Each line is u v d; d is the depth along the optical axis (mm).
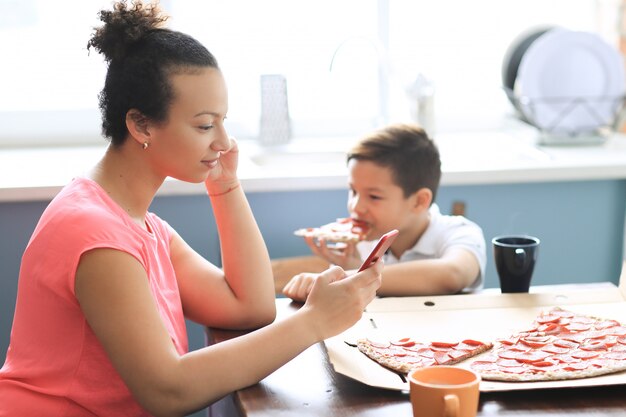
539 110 2742
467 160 2674
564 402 1077
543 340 1256
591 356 1179
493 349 1229
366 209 1937
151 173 1283
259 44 2900
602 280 2588
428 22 2980
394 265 1661
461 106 3080
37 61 2816
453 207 2285
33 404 1222
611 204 2537
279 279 1990
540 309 1431
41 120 2861
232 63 2900
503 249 1511
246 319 1449
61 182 2242
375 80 2979
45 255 1185
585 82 2756
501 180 2398
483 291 1671
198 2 2838
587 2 3031
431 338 1293
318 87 2975
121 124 1239
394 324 1357
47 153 2738
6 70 2814
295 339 1203
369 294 1281
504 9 3006
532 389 1101
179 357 1152
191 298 1475
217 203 1463
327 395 1136
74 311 1192
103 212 1199
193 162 1245
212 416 1636
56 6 2775
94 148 2832
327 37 2928
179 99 1203
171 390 1129
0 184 2221
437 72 3018
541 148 2738
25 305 1250
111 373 1218
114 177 1278
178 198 2336
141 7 1255
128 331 1128
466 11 2990
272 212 2406
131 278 1145
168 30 1243
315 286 1258
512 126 3006
